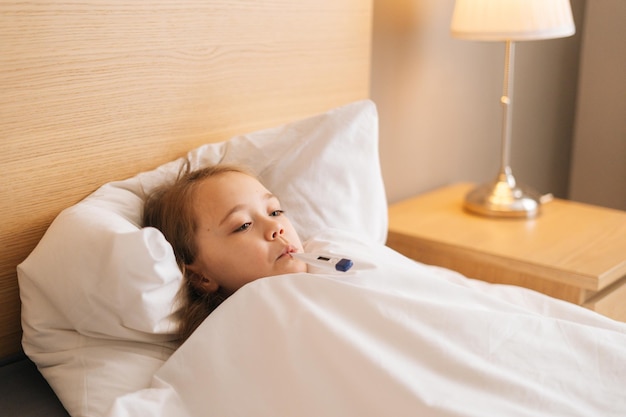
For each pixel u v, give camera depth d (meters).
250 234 1.04
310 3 1.43
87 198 1.07
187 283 1.03
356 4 1.54
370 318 0.94
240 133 1.35
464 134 2.11
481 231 1.59
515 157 2.33
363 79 1.61
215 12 1.25
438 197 1.89
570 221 1.65
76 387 0.91
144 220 1.09
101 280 0.89
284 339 0.91
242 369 0.91
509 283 1.45
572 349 0.97
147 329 0.91
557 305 1.14
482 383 0.89
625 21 2.17
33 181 1.04
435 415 0.83
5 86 0.98
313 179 1.24
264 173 1.23
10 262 1.03
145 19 1.14
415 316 0.95
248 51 1.33
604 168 2.31
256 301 0.95
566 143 2.56
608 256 1.42
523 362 0.94
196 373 0.91
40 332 0.96
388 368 0.87
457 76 2.03
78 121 1.08
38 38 1.01
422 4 1.84
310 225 1.21
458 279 1.25
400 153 1.89
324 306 0.96
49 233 0.97
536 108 2.37
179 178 1.14
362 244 1.15
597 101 2.27
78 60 1.06
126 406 0.83
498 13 1.53
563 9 1.57
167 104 1.21
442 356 0.91
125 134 1.15
